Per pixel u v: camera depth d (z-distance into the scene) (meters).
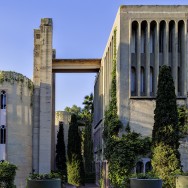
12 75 50.09
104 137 46.94
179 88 40.47
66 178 66.88
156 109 32.12
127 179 26.73
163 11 40.28
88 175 72.75
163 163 30.77
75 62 61.50
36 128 54.78
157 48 40.06
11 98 49.72
